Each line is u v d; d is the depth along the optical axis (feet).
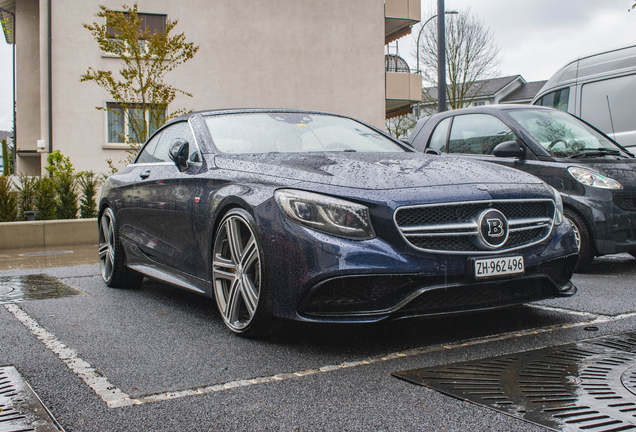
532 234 9.92
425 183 9.31
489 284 9.34
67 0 50.60
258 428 6.18
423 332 10.16
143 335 10.33
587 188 16.76
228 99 56.08
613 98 24.53
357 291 8.69
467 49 108.58
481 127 19.85
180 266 12.28
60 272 19.12
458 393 7.02
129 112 40.65
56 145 50.37
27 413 6.65
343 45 59.41
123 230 15.20
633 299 12.76
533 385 7.18
